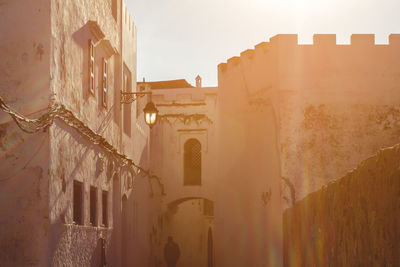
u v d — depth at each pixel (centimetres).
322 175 1794
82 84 1188
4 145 934
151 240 2503
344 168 1797
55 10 979
